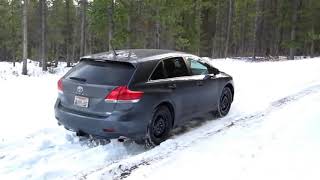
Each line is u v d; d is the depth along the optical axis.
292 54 40.66
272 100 10.45
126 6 30.59
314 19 44.53
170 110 7.09
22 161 6.06
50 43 54.97
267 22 50.66
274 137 6.60
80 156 6.25
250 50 56.12
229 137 6.91
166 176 5.31
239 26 57.84
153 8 31.08
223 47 51.56
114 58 6.66
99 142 6.89
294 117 7.86
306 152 5.68
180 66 7.46
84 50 41.81
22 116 8.95
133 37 32.28
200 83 7.80
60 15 52.00
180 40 34.97
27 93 12.45
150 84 6.56
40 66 41.47
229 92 9.07
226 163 5.61
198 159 5.88
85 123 6.40
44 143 6.80
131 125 6.23
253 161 5.57
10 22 47.78
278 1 48.41
